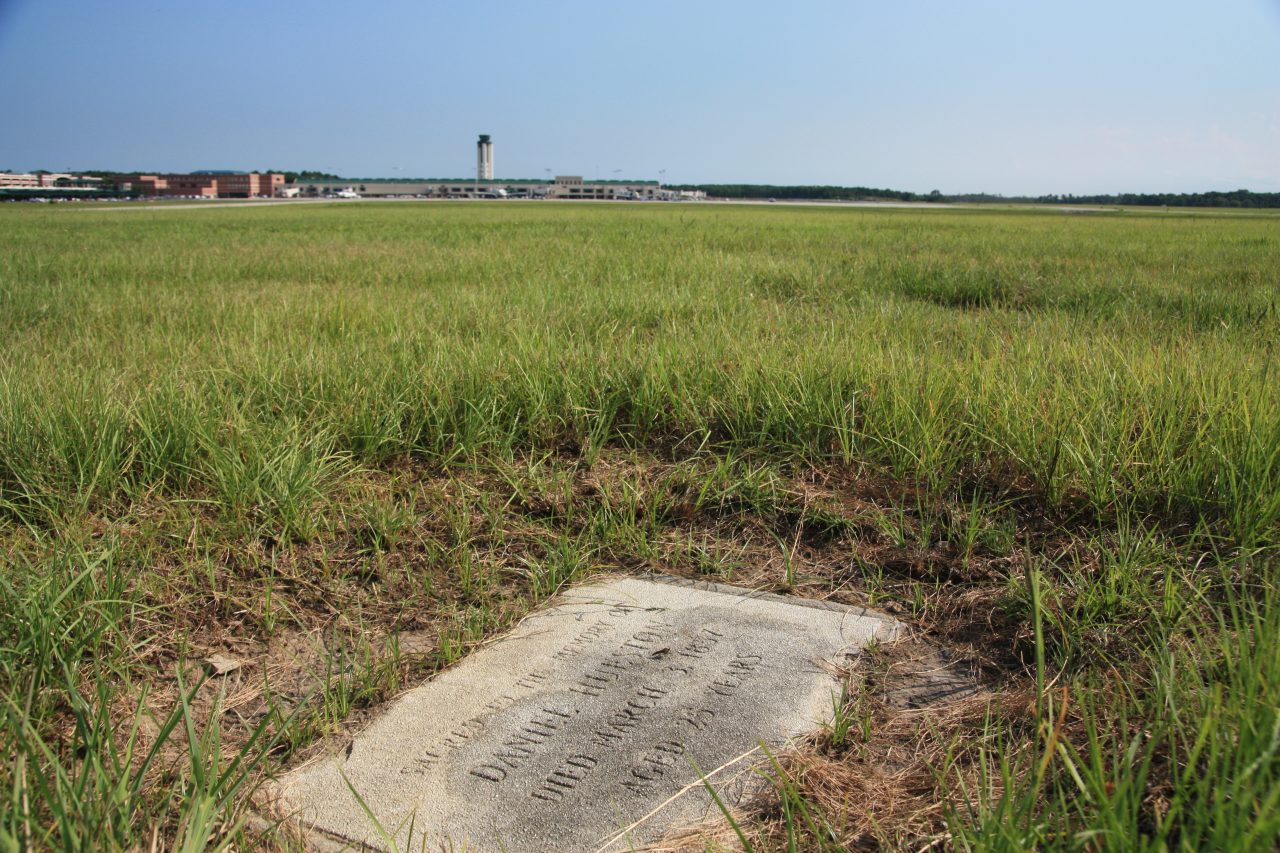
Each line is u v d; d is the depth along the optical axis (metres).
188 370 5.25
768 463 4.23
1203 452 3.57
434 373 5.12
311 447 4.23
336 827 2.05
